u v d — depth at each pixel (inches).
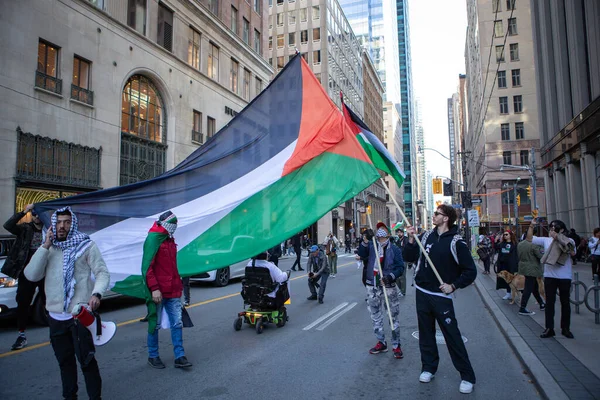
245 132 293.0
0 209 586.9
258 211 272.7
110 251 277.3
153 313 214.8
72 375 155.9
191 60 1045.8
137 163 860.6
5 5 606.5
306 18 2202.3
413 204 5866.1
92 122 741.9
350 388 188.9
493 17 2253.9
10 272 252.4
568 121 928.3
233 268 574.6
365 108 3142.2
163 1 940.0
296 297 460.4
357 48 2920.8
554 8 976.9
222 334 290.2
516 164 2149.4
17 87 618.2
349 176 255.4
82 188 714.2
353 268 852.6
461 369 184.7
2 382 197.3
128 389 187.3
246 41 1331.2
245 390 186.4
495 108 2202.3
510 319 327.0
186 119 1002.1
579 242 841.5
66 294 154.6
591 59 767.1
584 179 845.8
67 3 703.1
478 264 974.4
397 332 236.7
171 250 219.0
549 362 212.4
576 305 350.3
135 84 871.1
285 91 287.6
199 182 292.0
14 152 608.7
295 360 230.2
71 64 707.4
